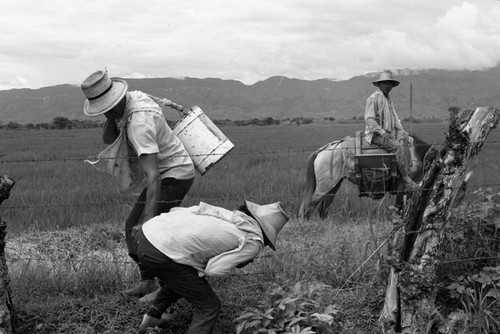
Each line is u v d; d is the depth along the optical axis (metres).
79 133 59.25
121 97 4.63
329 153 9.02
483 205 5.38
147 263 4.26
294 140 34.03
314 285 5.09
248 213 4.59
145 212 4.66
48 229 7.91
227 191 11.22
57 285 5.23
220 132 5.29
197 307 4.32
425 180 4.69
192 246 4.20
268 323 4.48
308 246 6.23
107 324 4.75
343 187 11.48
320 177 9.04
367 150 8.82
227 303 5.03
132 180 5.11
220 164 16.20
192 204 9.70
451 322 4.61
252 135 43.09
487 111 4.55
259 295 5.14
